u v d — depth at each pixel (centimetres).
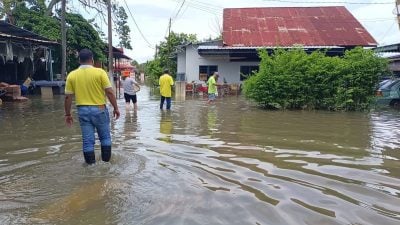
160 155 679
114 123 1108
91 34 3131
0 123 1102
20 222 391
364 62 1476
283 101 1534
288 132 948
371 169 591
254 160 646
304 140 837
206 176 546
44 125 1059
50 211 418
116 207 426
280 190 486
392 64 2239
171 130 976
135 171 570
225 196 461
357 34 2734
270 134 916
